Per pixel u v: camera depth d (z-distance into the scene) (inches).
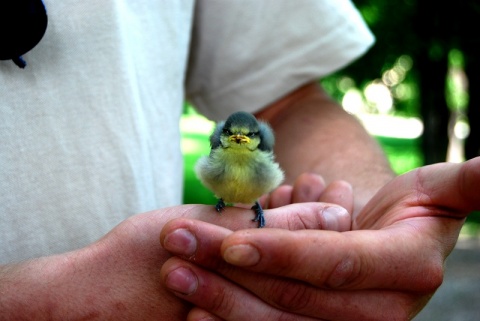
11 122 14.0
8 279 11.9
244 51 19.4
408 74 116.5
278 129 19.7
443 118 102.0
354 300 12.1
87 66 15.0
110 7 15.1
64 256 12.2
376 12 97.6
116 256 12.2
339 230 13.4
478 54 96.2
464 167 12.4
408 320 12.8
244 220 13.1
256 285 11.6
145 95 16.3
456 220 12.9
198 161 17.4
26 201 14.0
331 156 18.0
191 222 11.5
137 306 12.1
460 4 92.4
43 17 13.2
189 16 17.9
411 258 12.0
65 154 14.5
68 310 11.9
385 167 17.8
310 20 19.3
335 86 120.0
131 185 15.2
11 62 14.1
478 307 49.2
